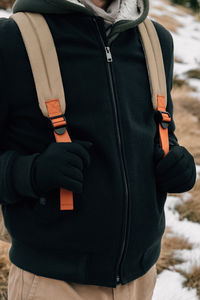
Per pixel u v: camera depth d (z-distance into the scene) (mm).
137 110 1305
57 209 1188
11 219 1240
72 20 1225
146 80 1362
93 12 1229
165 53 1477
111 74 1242
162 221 1432
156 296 2717
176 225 3584
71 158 1108
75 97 1193
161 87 1381
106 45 1252
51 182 1102
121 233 1227
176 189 1342
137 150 1271
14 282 1343
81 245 1209
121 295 1331
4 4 7773
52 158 1105
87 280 1239
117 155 1217
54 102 1161
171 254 3146
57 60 1184
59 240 1202
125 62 1301
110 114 1217
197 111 6418
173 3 16078
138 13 1367
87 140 1200
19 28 1188
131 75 1306
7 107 1189
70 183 1102
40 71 1161
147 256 1358
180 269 2994
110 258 1238
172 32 11320
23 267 1269
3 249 2709
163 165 1302
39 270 1237
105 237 1215
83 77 1203
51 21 1220
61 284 1250
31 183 1118
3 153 1202
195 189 4129
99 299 1294
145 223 1297
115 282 1266
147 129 1329
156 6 14102
